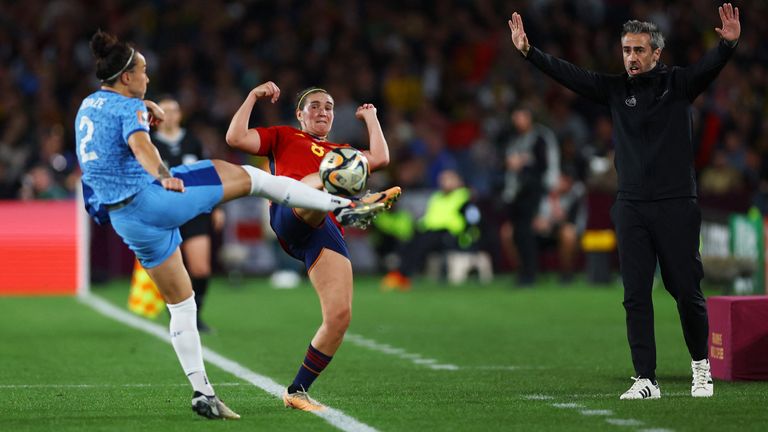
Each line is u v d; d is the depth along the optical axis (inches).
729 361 1238.3
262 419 1008.9
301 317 2053.4
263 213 3063.5
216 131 3257.9
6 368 1390.3
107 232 2933.1
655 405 1073.5
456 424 979.3
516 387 1214.3
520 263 2709.2
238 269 2851.9
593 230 2790.4
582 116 3481.8
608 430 947.3
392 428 961.5
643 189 1108.5
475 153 3341.5
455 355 1520.7
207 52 3496.6
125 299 2449.6
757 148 3324.3
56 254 2610.7
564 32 3688.5
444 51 3668.8
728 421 985.5
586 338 1723.7
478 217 2807.6
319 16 3644.2
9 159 3046.3
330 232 1053.8
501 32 3676.2
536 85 3494.1
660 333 1745.8
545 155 2652.6
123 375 1323.8
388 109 3511.3
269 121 3336.6
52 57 3481.8
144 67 993.5
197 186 971.9
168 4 3636.8
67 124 3270.2
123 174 962.1
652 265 1118.4
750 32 3686.0
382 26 3695.9
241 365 1413.6
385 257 3157.0
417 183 3186.5
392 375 1321.4
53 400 1135.0
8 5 3575.3
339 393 1175.6
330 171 1038.4
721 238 2509.8
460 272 2876.5
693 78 1113.4
